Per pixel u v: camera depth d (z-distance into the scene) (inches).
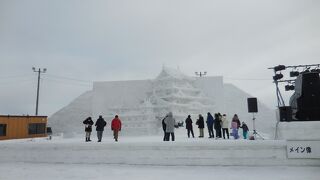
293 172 422.6
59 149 576.1
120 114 1601.9
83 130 1865.2
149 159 528.4
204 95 1769.2
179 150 518.0
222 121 797.9
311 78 506.3
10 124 1146.0
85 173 450.0
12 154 598.9
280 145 481.7
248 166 486.0
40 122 1290.6
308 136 470.0
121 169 484.1
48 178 412.2
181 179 394.3
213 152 505.0
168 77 1700.3
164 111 1563.7
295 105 557.6
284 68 647.1
